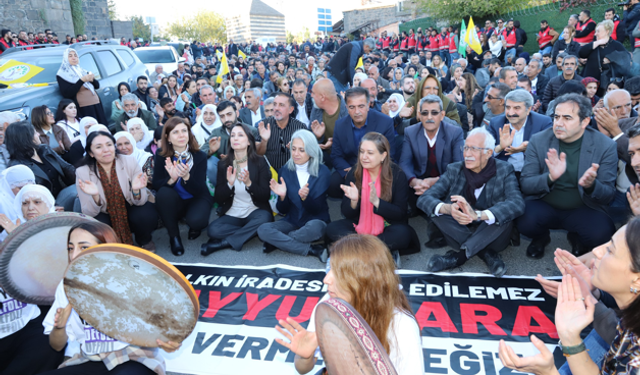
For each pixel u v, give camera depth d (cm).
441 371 251
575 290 161
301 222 424
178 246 423
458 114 568
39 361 231
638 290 143
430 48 1823
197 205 440
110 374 198
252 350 278
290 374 256
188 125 429
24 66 712
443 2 1778
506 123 448
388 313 154
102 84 764
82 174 391
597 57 722
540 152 365
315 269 380
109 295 169
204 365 267
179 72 1450
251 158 423
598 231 342
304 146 397
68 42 1672
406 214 386
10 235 194
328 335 119
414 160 453
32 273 206
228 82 1038
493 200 359
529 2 1652
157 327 175
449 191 382
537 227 363
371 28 3378
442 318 297
